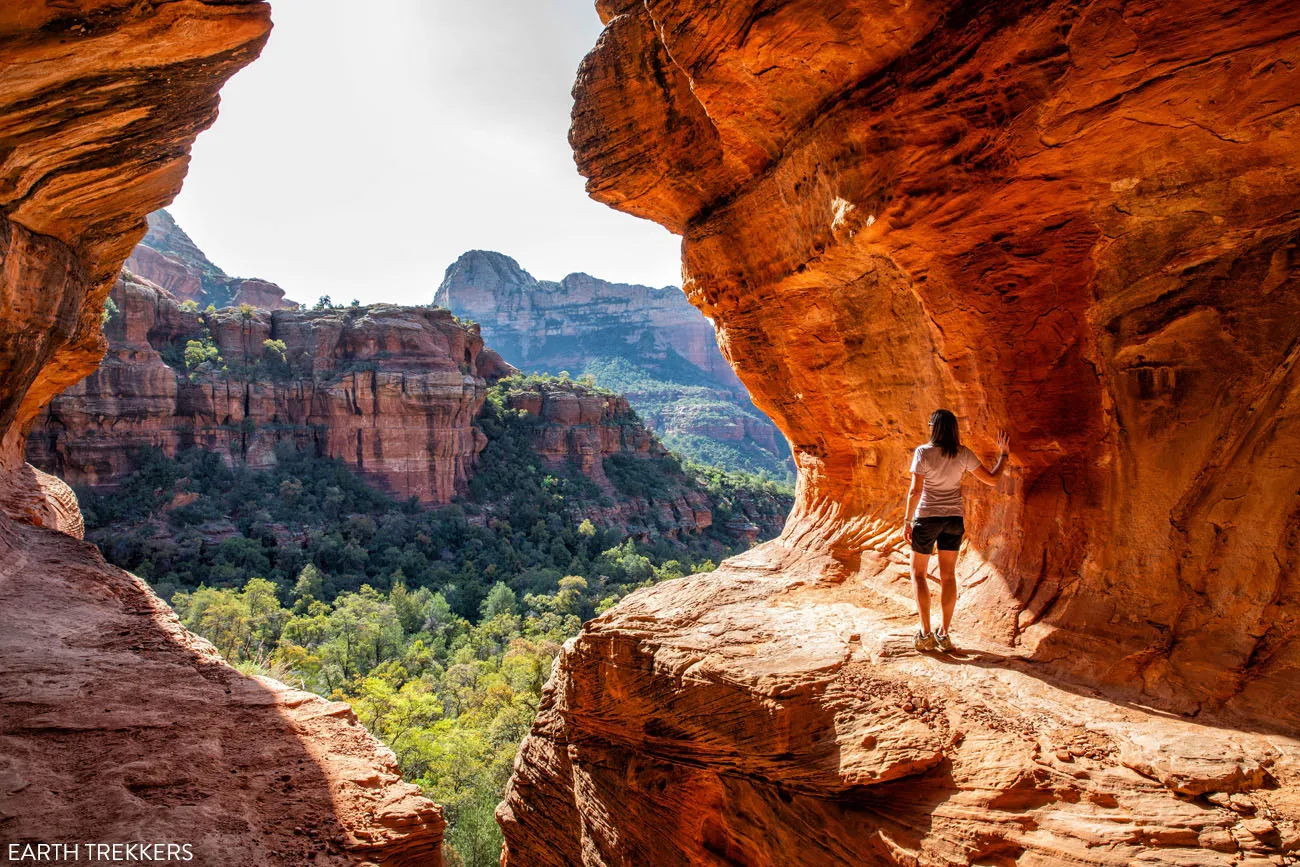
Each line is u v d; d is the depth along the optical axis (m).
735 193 8.95
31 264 7.94
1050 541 6.03
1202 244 4.96
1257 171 4.55
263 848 4.31
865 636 6.52
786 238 8.13
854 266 7.41
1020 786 4.18
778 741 5.60
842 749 5.14
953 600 5.95
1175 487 5.17
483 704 36.84
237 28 6.49
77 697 5.82
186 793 4.71
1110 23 4.29
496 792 26.14
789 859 5.46
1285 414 4.69
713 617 7.71
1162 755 4.08
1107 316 5.52
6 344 7.91
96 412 70.00
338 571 71.25
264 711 6.20
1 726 5.14
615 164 10.02
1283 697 4.30
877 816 4.74
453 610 64.69
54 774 4.65
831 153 6.44
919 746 4.73
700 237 9.71
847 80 6.07
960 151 5.29
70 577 9.42
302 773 5.29
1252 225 4.74
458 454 92.00
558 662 10.15
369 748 5.94
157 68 6.52
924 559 6.02
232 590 54.66
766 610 7.74
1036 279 5.69
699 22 6.50
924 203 5.54
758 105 7.14
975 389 6.60
